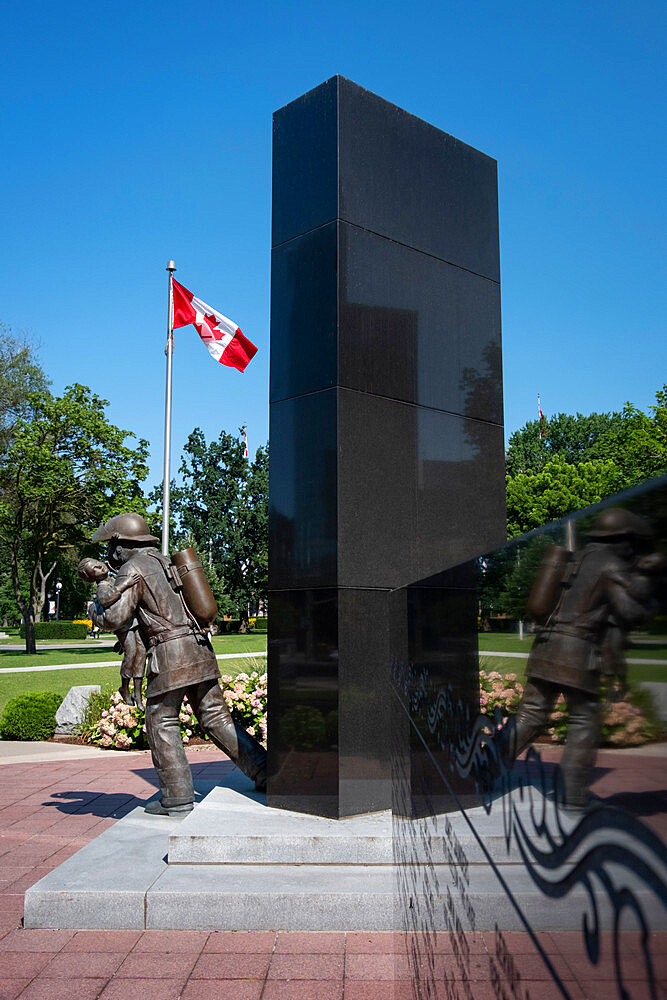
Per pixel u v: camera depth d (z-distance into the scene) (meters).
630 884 0.81
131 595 7.01
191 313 17.97
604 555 0.92
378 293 6.80
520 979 1.26
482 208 7.95
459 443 7.34
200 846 5.71
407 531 6.74
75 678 25.22
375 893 5.12
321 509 6.38
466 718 1.83
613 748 0.87
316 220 6.74
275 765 6.52
